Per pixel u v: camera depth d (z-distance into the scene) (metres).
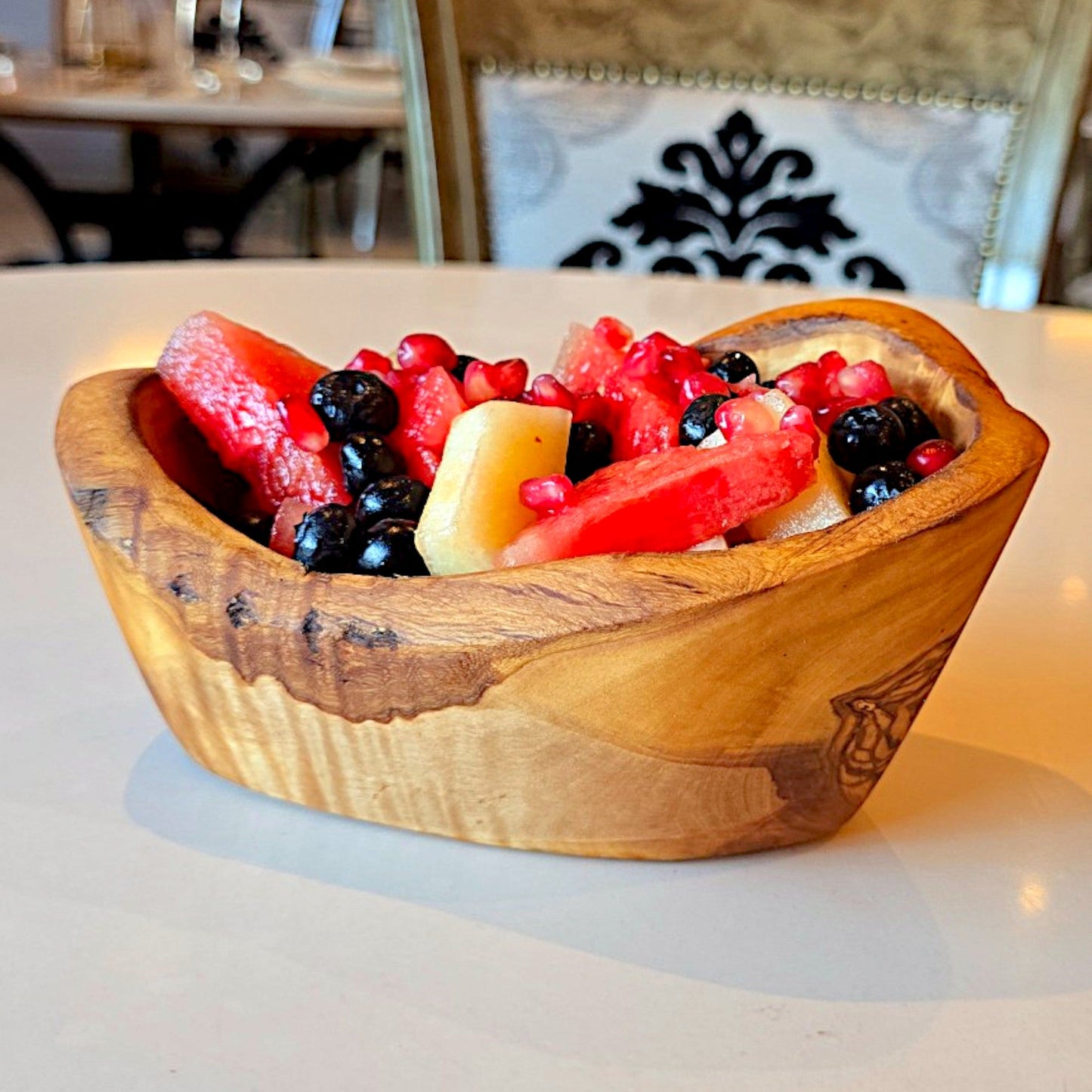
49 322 1.23
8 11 4.82
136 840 0.53
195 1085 0.41
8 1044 0.42
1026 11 1.64
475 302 1.34
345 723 0.50
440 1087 0.41
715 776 0.49
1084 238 3.49
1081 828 0.57
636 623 0.44
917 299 1.44
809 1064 0.43
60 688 0.64
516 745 0.49
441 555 0.52
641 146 1.74
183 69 3.43
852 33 1.68
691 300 1.38
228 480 0.67
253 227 4.91
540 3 1.68
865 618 0.46
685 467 0.51
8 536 0.82
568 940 0.48
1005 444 0.50
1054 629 0.75
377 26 4.25
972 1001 0.46
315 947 0.47
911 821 0.56
